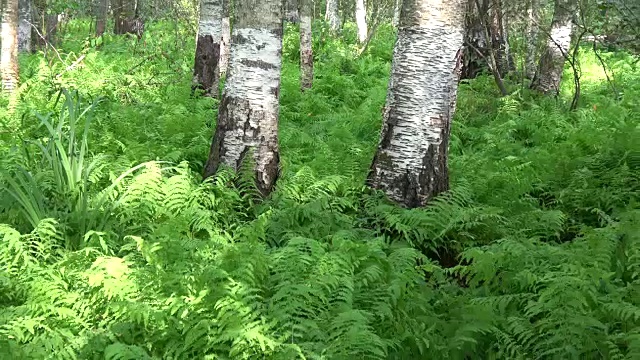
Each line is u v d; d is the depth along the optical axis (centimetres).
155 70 1600
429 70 718
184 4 2478
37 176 723
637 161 860
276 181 789
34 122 1038
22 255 563
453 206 690
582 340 471
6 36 1316
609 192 776
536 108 1236
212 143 798
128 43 2259
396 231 685
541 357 480
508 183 832
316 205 693
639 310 477
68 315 496
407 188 726
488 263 574
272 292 524
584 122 1102
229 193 724
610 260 588
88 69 1628
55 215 652
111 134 942
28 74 1550
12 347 445
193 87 1401
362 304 524
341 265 543
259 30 766
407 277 547
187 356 462
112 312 503
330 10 3153
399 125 729
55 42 2412
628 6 1248
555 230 708
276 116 787
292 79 1586
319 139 1049
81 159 703
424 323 511
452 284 607
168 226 612
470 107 1299
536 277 535
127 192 675
